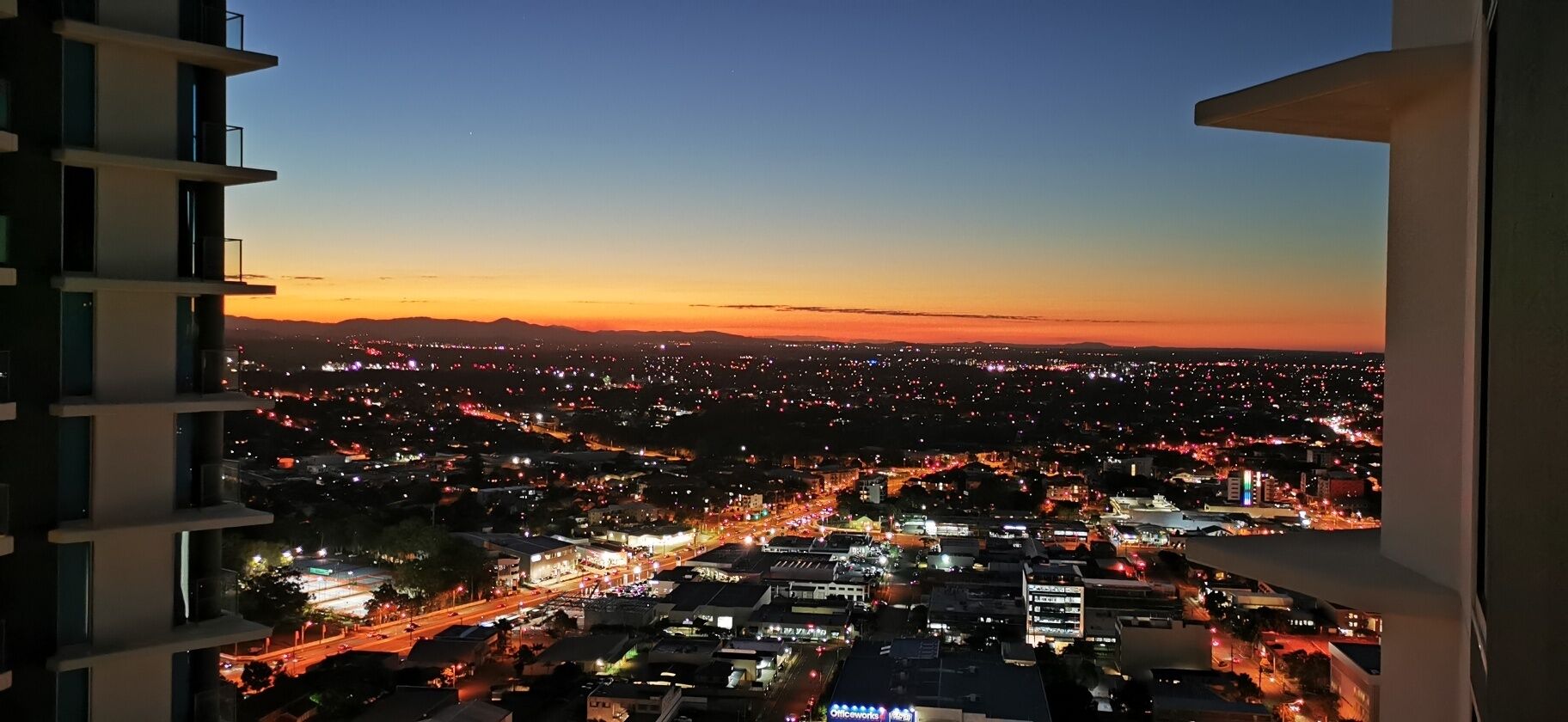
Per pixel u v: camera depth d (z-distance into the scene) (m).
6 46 18.88
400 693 75.81
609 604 112.12
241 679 84.12
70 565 19.73
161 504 20.78
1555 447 4.91
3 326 18.84
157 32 20.66
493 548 142.25
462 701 81.00
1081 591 111.81
